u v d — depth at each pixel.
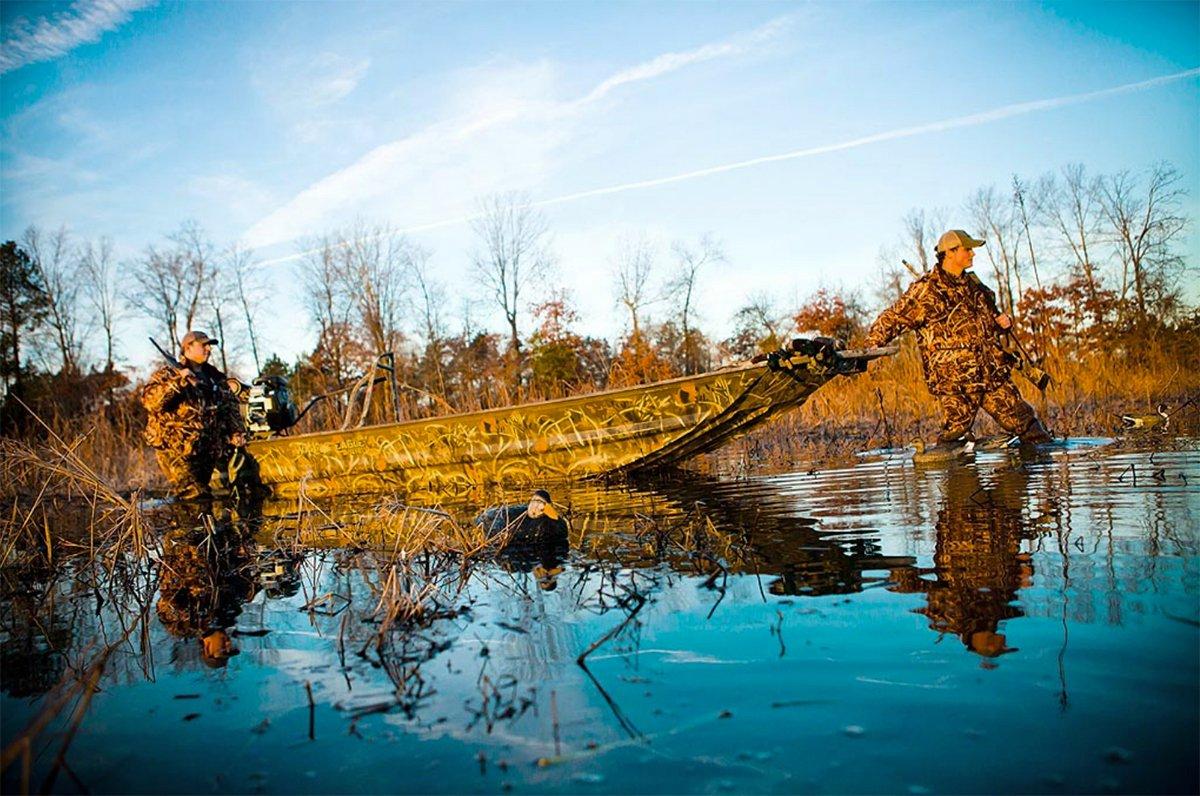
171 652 2.83
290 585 3.86
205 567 4.51
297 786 1.76
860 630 2.43
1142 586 2.57
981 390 7.07
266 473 8.70
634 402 7.07
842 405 12.46
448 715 2.07
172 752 1.97
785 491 5.66
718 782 1.63
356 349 33.50
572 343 31.62
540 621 2.85
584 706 2.04
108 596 3.88
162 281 37.00
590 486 6.98
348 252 33.38
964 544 3.40
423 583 3.62
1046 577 2.76
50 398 24.14
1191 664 1.98
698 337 37.12
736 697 2.02
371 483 8.20
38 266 34.69
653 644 2.48
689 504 5.37
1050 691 1.91
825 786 1.58
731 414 6.87
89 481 5.60
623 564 3.67
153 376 8.69
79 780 1.85
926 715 1.84
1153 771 1.54
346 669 2.51
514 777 1.72
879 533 3.82
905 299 7.29
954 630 2.35
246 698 2.31
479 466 7.73
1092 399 10.71
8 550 4.99
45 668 2.74
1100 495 4.23
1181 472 4.74
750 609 2.74
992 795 1.51
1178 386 10.84
